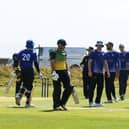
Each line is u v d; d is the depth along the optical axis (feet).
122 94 165.58
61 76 119.34
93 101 151.43
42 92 197.88
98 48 139.44
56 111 117.80
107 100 154.51
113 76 154.71
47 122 94.32
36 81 257.34
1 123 92.48
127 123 93.56
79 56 348.79
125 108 130.11
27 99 130.93
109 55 155.02
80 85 287.07
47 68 283.38
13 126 88.53
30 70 131.23
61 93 134.00
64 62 119.65
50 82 240.73
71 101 157.28
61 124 91.50
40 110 120.47
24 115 107.04
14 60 138.62
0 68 322.14
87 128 86.63
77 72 309.42
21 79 132.67
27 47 132.46
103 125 90.53
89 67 138.72
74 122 94.58
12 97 181.06
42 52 312.71
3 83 288.92
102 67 138.82
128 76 166.30
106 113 114.32
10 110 119.85
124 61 164.25
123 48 165.48
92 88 137.59
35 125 90.02
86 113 113.70
